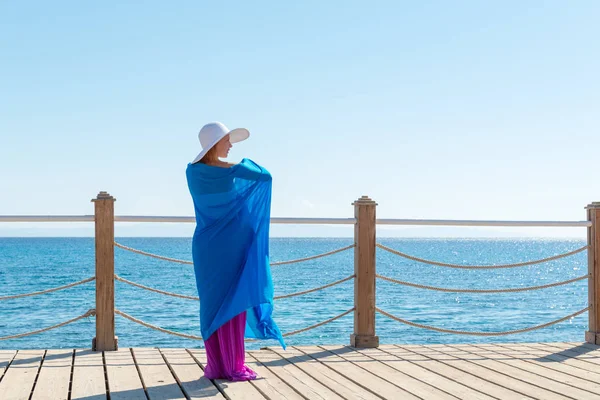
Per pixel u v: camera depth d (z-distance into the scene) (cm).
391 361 481
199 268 415
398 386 398
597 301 570
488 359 492
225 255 409
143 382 407
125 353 499
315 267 4991
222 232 410
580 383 409
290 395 372
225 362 413
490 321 1986
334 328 1675
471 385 402
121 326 1709
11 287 3166
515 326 1881
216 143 416
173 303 2294
